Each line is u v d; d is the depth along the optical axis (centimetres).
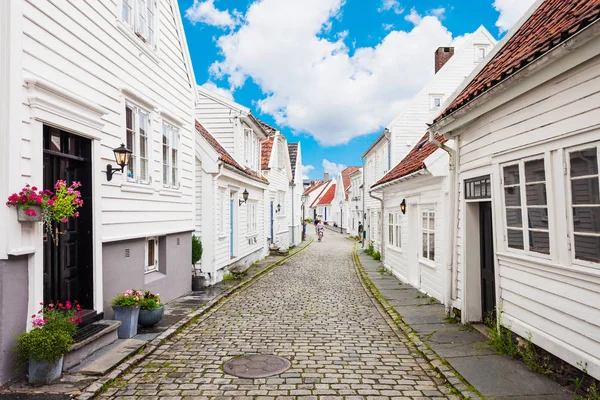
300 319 811
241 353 594
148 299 700
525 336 519
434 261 994
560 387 448
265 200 2116
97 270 611
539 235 486
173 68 967
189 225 1068
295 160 3184
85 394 427
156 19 866
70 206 476
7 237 427
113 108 677
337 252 2556
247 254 1686
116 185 682
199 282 1120
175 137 988
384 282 1299
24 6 461
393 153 1742
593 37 367
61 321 471
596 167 392
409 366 543
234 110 1550
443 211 912
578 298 418
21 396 415
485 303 710
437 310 865
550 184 455
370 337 684
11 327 439
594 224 395
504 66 562
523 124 507
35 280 467
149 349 594
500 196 570
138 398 438
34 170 469
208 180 1191
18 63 447
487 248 693
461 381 474
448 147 751
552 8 607
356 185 3750
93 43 615
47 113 489
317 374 511
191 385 473
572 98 418
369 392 457
